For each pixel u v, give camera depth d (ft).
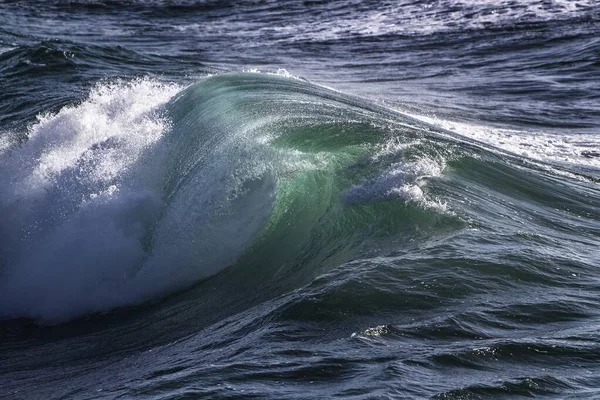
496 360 63.62
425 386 59.11
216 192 109.91
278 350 67.97
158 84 157.89
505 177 116.78
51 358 91.35
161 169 120.78
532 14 314.55
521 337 67.82
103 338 94.68
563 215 108.58
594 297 77.41
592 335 67.82
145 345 88.63
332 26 338.13
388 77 248.11
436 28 313.53
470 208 103.24
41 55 245.86
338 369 63.05
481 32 300.61
